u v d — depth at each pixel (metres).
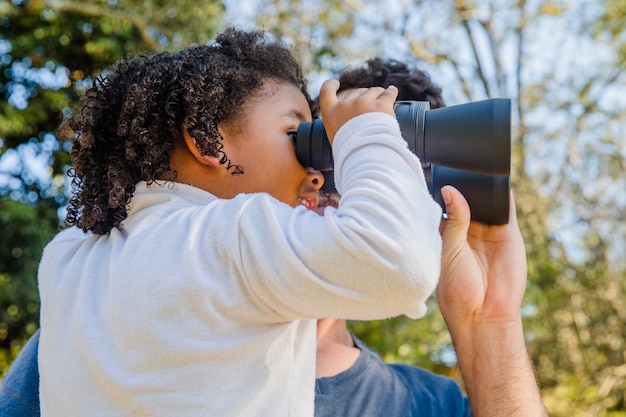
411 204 0.91
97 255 1.05
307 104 1.21
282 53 1.22
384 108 1.02
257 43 1.20
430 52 6.63
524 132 6.25
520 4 6.55
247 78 1.13
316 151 1.10
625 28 6.45
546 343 5.57
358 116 1.01
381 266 0.86
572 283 5.61
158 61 1.14
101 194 1.08
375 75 1.79
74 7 6.08
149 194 1.05
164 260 0.95
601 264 5.66
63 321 1.01
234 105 1.11
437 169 1.27
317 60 5.94
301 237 0.90
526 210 5.68
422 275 0.87
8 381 1.25
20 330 6.16
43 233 6.05
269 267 0.90
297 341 1.02
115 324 0.95
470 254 1.36
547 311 5.60
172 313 0.92
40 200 6.38
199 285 0.92
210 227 0.95
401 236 0.88
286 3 6.29
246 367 0.93
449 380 1.51
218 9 6.28
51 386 0.99
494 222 1.27
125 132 1.06
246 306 0.92
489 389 1.31
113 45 6.23
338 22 6.35
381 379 1.37
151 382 0.91
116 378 0.93
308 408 0.99
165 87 1.09
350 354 1.38
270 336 0.94
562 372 5.54
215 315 0.91
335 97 1.07
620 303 5.54
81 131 1.13
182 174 1.11
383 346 5.18
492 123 1.00
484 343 1.34
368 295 0.87
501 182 1.23
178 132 1.09
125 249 0.99
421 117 1.05
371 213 0.89
